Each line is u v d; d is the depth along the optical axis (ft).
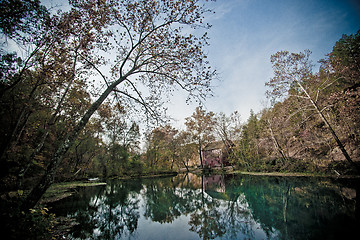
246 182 65.41
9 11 27.37
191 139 152.76
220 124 120.98
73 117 71.10
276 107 82.84
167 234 24.00
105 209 39.58
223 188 60.23
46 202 44.27
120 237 23.43
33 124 52.29
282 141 85.56
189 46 30.35
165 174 140.36
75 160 102.53
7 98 35.29
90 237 23.18
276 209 30.37
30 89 42.32
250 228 23.48
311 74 62.54
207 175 116.06
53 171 20.77
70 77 39.06
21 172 38.75
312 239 17.22
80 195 54.34
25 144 51.57
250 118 109.09
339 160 55.67
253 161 98.07
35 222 18.75
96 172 120.57
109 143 122.52
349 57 69.21
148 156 150.00
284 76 65.57
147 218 32.76
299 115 81.92
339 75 60.34
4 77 33.32
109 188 71.51
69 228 26.53
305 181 51.31
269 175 74.95
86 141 98.89
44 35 32.94
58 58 35.40
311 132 70.18
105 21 30.42
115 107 37.17
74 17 29.96
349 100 54.60
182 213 34.99
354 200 28.35
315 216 23.85
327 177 52.49
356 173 48.34
